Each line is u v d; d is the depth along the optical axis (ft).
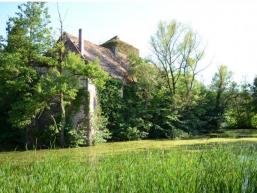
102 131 94.58
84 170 15.46
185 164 15.72
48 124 87.76
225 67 147.74
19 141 87.51
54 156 20.11
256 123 157.07
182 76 134.72
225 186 11.32
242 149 17.33
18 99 84.07
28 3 82.89
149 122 107.55
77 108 89.10
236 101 154.10
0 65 81.97
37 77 85.10
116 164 17.62
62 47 84.69
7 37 83.76
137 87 110.83
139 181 13.24
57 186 12.84
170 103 113.80
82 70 81.76
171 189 11.94
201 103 131.13
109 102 101.24
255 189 10.96
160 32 132.05
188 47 133.80
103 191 12.23
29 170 17.40
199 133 124.16
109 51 131.54
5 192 13.03
